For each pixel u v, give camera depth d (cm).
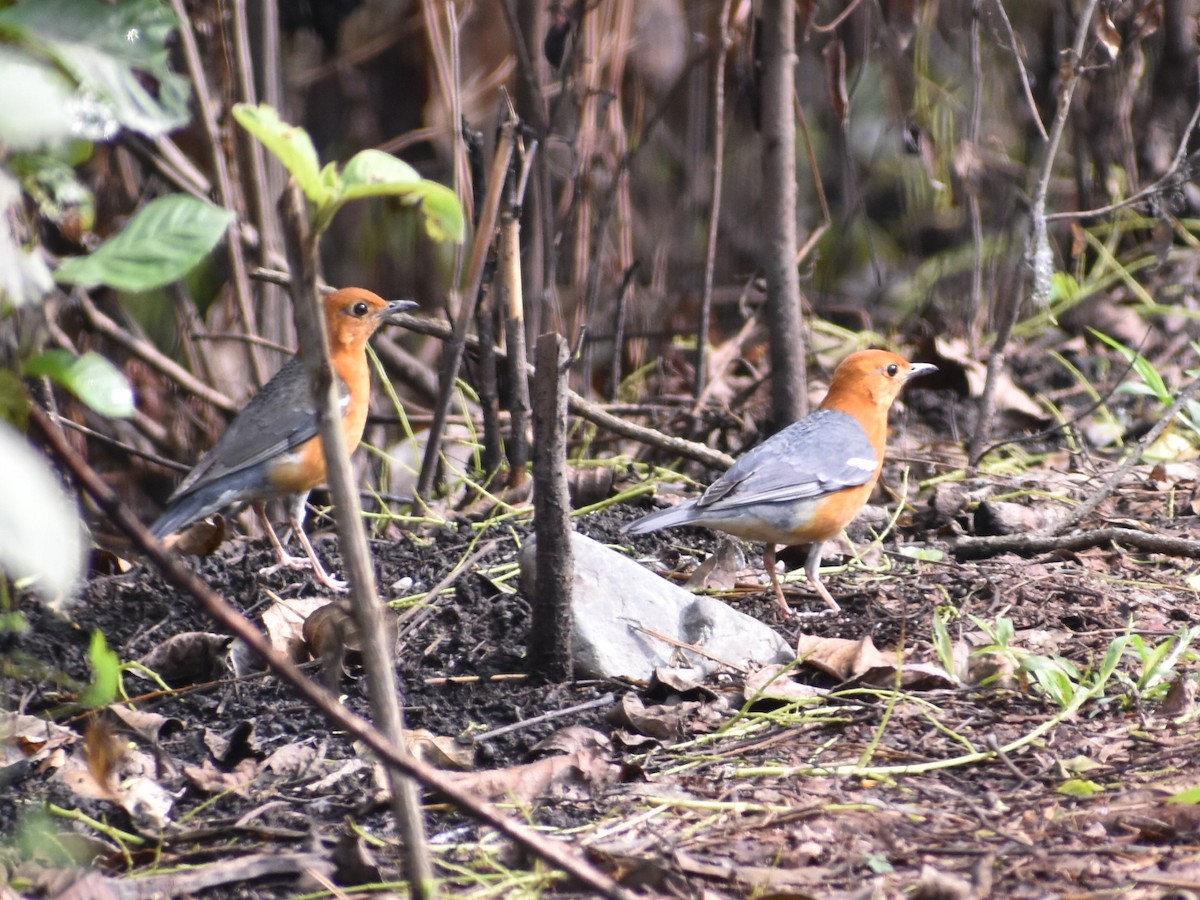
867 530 1191
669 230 1830
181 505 1091
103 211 1402
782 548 1147
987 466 1370
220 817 695
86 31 331
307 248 407
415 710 820
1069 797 665
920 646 888
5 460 285
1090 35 1560
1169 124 1723
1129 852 600
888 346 1723
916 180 1834
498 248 1227
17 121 314
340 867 615
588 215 1529
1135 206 1559
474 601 990
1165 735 736
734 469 1033
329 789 719
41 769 746
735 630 885
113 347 1498
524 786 699
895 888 571
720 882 589
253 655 902
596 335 1609
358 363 1173
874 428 1087
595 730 770
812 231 1984
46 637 944
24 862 633
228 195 1337
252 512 1466
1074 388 1588
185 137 1519
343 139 1816
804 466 1021
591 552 900
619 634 866
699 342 1489
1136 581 1009
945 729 757
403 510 1405
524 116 1453
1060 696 768
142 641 948
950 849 611
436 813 683
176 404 1530
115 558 1117
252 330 1386
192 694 862
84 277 336
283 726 810
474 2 1755
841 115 1347
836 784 700
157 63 340
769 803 677
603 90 1440
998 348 1332
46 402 1045
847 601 1023
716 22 1639
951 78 1697
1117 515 1203
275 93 1425
